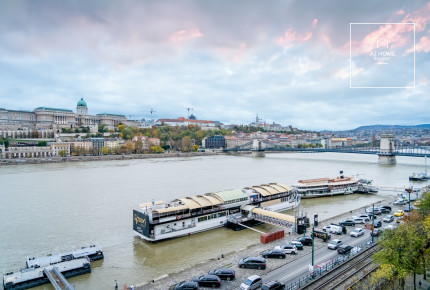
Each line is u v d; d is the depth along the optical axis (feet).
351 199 469.16
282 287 179.22
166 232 294.87
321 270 199.82
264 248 254.27
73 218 366.43
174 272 228.22
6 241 296.71
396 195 490.08
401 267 166.61
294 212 380.99
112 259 255.09
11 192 511.40
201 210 319.47
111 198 466.70
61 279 203.21
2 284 216.74
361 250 231.50
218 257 242.78
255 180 648.38
